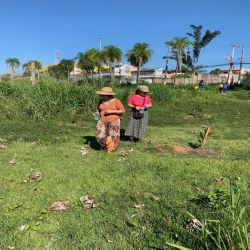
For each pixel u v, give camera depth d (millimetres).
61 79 12031
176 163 4559
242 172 4102
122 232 2627
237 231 2182
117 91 12992
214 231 2551
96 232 2625
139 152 5457
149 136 7113
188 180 3844
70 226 2717
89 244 2447
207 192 3434
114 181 3816
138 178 3922
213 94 21906
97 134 5379
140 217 2891
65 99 10789
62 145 5941
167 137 6988
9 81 11727
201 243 2398
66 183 3750
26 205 3113
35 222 2775
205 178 3906
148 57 33312
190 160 4766
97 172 4207
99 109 5457
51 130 7574
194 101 16828
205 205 3074
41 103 9906
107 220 2834
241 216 2297
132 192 3465
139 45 32125
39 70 12312
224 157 5082
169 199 3268
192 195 3357
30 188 3570
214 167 4383
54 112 10242
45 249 2381
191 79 42562
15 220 2793
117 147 5469
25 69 12859
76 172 4199
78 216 2910
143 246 2422
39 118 9477
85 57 32531
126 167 4426
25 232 2596
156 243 2455
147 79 54406
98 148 5738
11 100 10039
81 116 10586
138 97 6230
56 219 2842
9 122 8703
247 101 18844
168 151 5574
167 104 15602
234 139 6812
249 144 6078
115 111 5242
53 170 4273
